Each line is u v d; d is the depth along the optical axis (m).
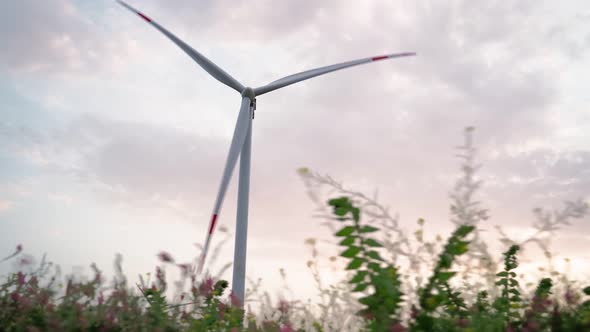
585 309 3.11
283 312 4.02
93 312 3.51
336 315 3.73
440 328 2.95
